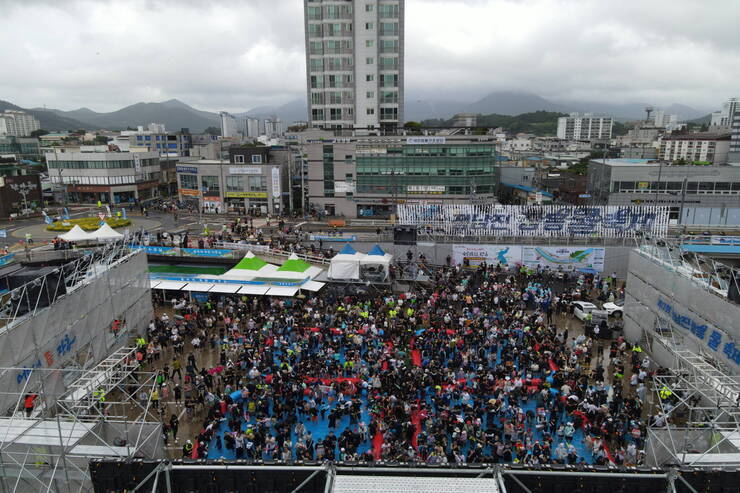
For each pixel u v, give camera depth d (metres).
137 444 18.20
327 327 37.53
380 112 106.81
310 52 106.00
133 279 38.28
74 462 17.28
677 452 18.09
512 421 25.67
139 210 100.31
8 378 22.56
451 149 90.88
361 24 103.62
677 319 32.19
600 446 23.72
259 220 89.25
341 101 106.69
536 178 127.06
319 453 23.48
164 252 57.78
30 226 83.31
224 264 57.00
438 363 31.06
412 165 92.25
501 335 35.88
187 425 27.25
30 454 16.81
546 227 55.84
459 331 36.50
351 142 92.88
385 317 40.41
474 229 56.88
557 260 54.59
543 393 27.73
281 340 35.19
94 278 31.77
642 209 54.53
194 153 141.12
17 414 21.45
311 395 28.62
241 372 32.41
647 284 36.31
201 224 84.69
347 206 95.31
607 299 46.12
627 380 32.19
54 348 26.67
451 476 15.52
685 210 82.44
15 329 23.20
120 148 125.81
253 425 26.33
